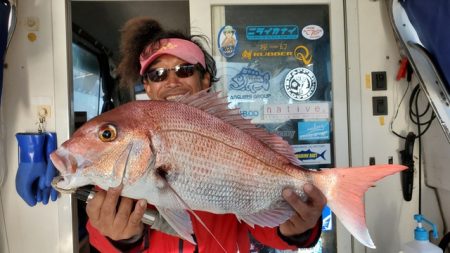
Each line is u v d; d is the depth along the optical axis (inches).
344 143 88.2
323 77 89.0
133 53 60.9
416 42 74.2
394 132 88.0
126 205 37.4
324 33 88.9
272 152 41.4
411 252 74.8
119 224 37.9
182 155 36.6
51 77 82.4
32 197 78.3
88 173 34.5
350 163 88.1
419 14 70.6
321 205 40.7
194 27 85.8
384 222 87.4
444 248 82.0
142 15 116.9
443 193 86.0
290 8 88.3
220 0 86.1
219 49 87.0
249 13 87.4
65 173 34.2
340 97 88.4
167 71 53.2
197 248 47.6
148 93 56.1
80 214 102.8
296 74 88.4
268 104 87.9
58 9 82.9
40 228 81.3
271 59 88.0
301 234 46.4
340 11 88.6
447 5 62.1
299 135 88.3
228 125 39.9
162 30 60.2
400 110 88.4
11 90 81.4
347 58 88.5
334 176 41.6
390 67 88.4
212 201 38.1
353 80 88.1
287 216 41.0
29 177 77.0
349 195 41.0
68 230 81.7
